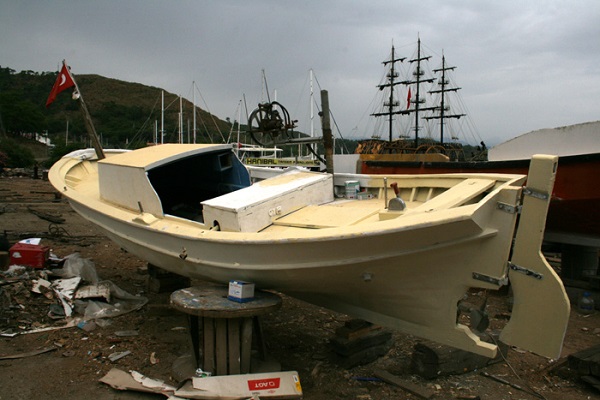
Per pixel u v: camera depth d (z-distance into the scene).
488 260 3.31
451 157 18.38
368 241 3.30
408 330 3.99
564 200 6.73
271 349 4.73
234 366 3.79
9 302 5.18
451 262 3.40
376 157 13.61
